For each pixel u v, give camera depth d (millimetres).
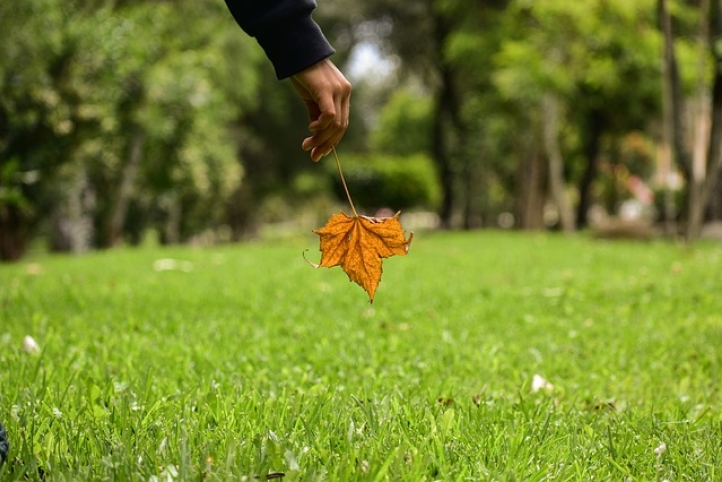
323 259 2223
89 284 8391
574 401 3355
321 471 2232
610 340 5176
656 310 6457
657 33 19906
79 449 2461
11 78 13445
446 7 25984
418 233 25016
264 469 2209
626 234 18406
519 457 2535
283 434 2691
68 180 16281
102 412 2992
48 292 7457
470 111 27156
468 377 4008
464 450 2604
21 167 14375
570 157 29828
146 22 18203
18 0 12391
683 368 4281
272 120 35812
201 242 42844
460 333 5391
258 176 37625
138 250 15773
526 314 6332
